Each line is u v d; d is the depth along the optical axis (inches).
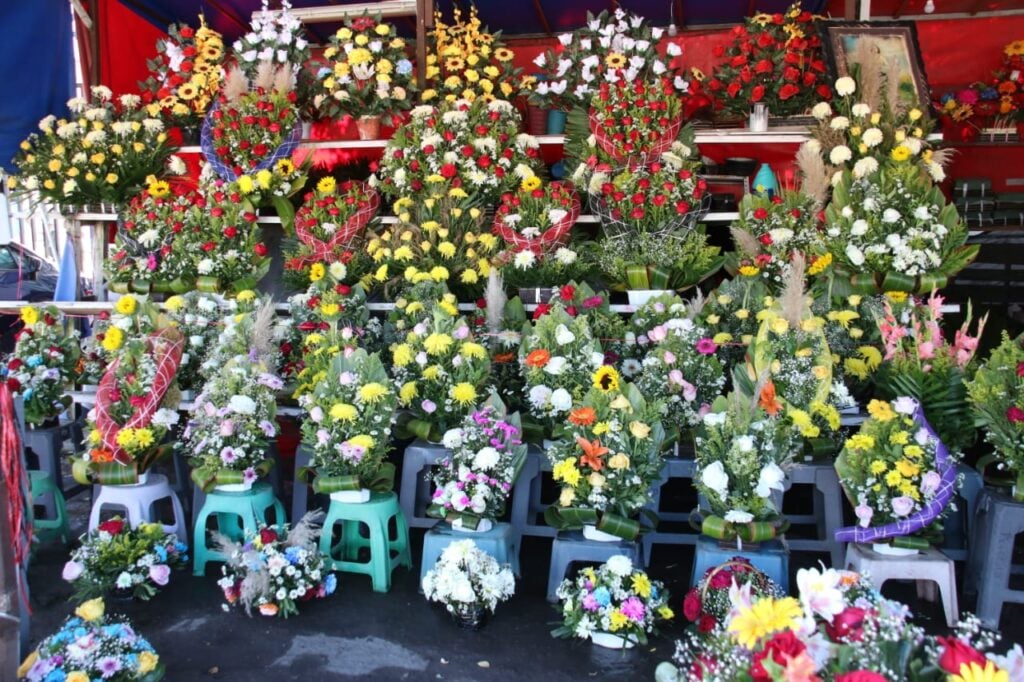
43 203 224.5
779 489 115.0
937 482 112.5
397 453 173.0
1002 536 117.6
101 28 249.6
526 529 142.8
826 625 71.7
